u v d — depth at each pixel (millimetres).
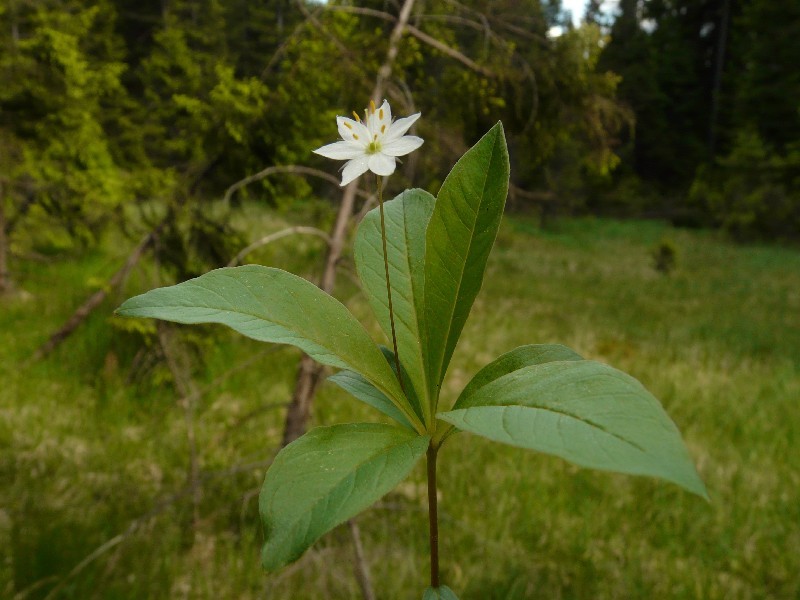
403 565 3711
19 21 8516
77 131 7629
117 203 7031
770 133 29328
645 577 3781
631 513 4445
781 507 4516
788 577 3836
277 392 5910
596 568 3850
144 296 731
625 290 13625
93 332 6422
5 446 4691
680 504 4547
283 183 5109
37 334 6805
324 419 5508
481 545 3979
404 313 938
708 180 27312
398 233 1019
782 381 7402
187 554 3852
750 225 23078
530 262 16391
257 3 21312
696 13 37469
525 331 9031
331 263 3715
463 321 858
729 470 5078
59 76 7844
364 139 807
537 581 3686
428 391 859
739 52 33188
